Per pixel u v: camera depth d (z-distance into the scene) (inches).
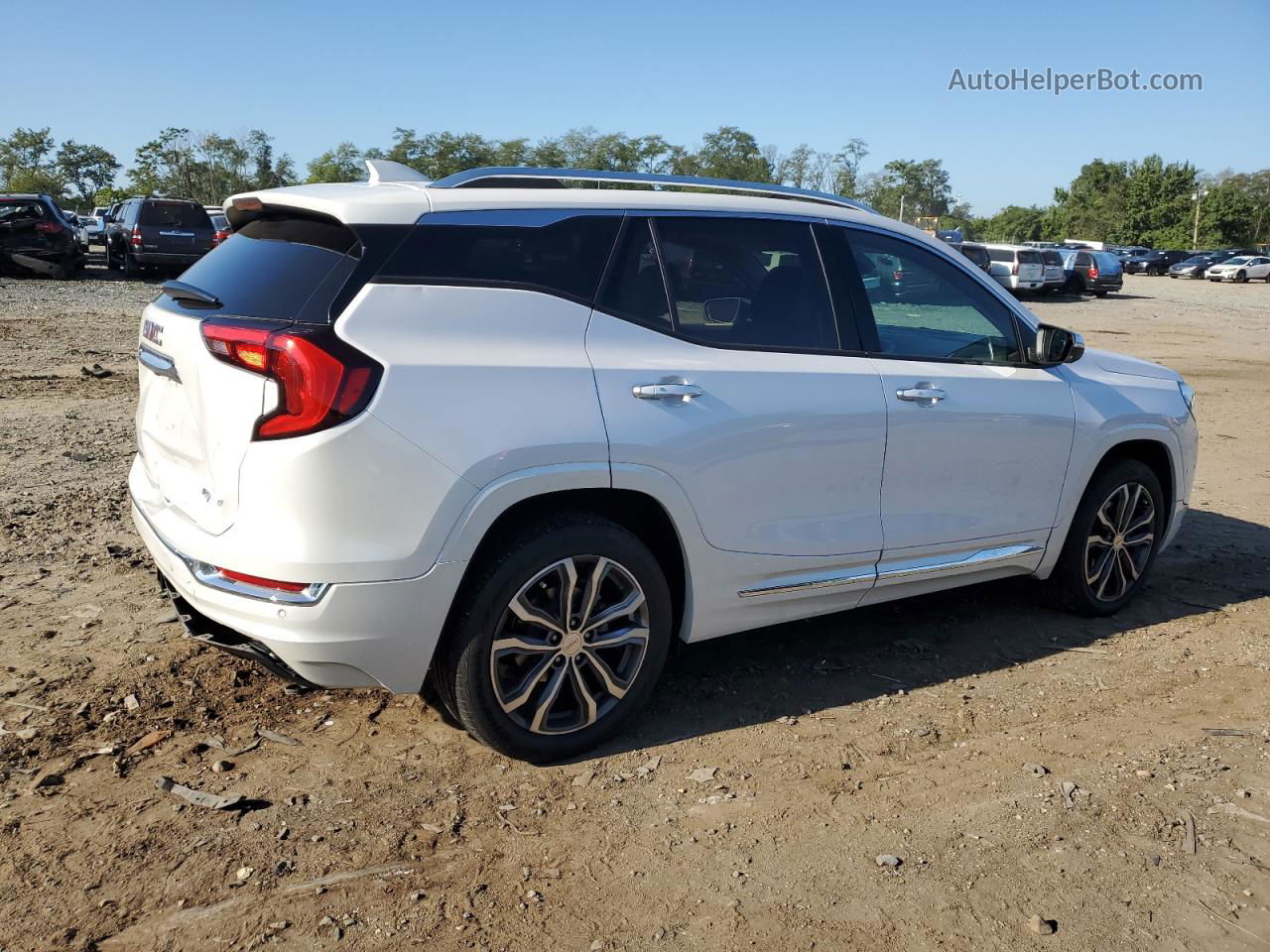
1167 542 205.6
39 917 99.6
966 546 168.6
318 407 111.0
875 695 156.9
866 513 154.0
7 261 852.6
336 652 115.5
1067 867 114.0
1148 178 4099.4
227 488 116.0
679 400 133.5
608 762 133.8
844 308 154.7
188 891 104.3
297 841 113.3
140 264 904.9
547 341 126.9
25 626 165.3
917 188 3582.7
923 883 110.6
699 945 99.8
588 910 104.4
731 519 139.6
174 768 127.1
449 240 123.3
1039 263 1186.6
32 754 128.2
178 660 155.3
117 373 417.7
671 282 139.1
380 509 114.0
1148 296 1403.8
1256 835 121.3
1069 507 181.6
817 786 129.6
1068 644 180.4
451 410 117.4
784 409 142.1
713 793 127.1
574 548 127.1
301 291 118.2
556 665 130.2
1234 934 104.0
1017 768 135.7
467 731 135.0
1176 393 200.7
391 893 105.5
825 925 103.3
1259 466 338.0
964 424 161.9
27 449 280.8
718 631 145.6
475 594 122.1
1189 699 158.4
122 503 236.1
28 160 3727.9
